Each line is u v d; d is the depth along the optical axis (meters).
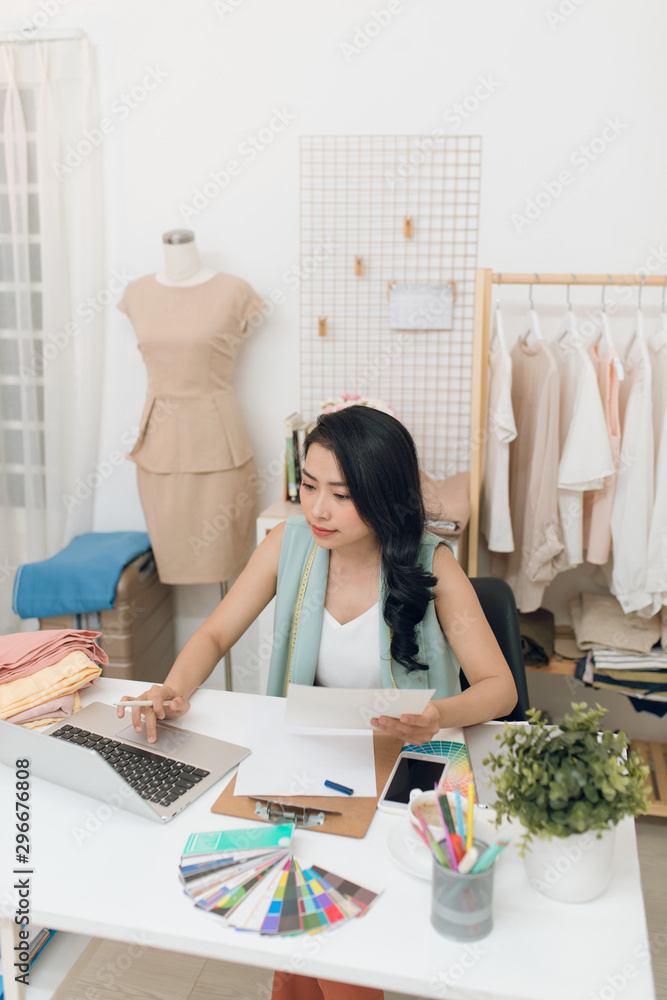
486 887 0.86
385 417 1.33
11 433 2.88
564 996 0.79
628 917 0.91
